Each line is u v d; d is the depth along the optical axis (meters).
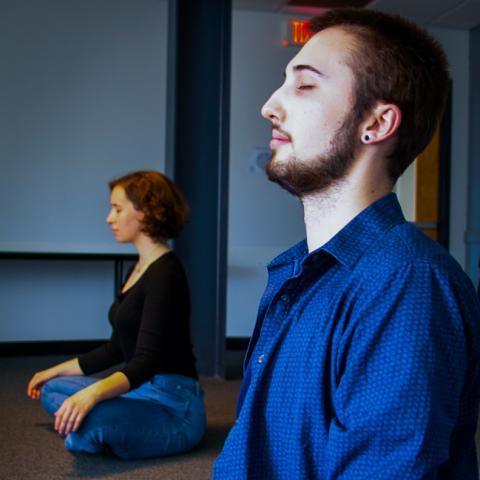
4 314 5.04
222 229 4.11
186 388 2.34
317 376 0.63
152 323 2.17
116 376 2.13
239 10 4.20
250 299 4.36
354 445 0.57
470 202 4.85
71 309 5.14
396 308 0.58
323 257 0.68
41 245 5.03
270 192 4.38
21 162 5.00
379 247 0.64
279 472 0.66
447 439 0.57
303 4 4.17
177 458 2.37
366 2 4.38
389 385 0.57
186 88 4.13
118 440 2.26
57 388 2.43
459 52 4.83
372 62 0.66
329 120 0.67
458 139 4.86
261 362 0.69
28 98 5.00
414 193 4.87
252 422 0.68
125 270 5.20
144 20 5.18
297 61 0.70
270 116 0.72
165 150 5.11
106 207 5.13
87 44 5.09
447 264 0.62
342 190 0.69
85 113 5.10
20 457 2.37
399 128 0.67
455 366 0.58
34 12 5.00
